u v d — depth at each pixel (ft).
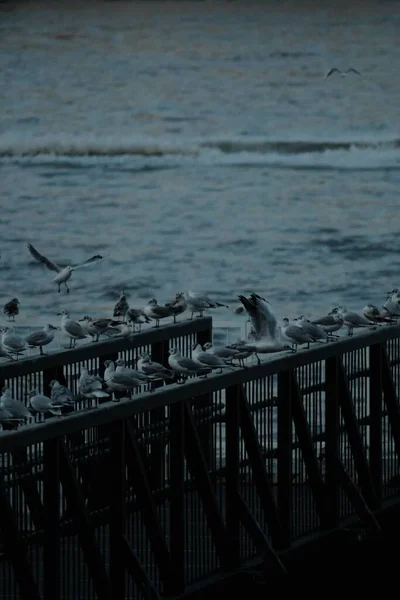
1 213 180.24
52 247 171.22
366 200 179.63
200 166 195.42
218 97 209.15
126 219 177.99
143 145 199.41
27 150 199.11
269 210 178.29
